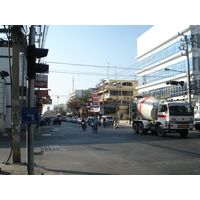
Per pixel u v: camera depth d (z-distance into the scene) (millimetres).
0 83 21469
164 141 14922
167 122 16703
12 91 8055
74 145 13461
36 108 5633
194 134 20125
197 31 38781
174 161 8516
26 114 5555
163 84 47562
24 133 20172
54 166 7688
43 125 42969
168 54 45812
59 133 23094
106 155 9945
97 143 14375
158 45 49156
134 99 24469
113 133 22516
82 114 80125
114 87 66688
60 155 9961
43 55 6070
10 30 7867
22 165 7633
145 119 20922
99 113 66938
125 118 65375
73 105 83938
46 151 11172
